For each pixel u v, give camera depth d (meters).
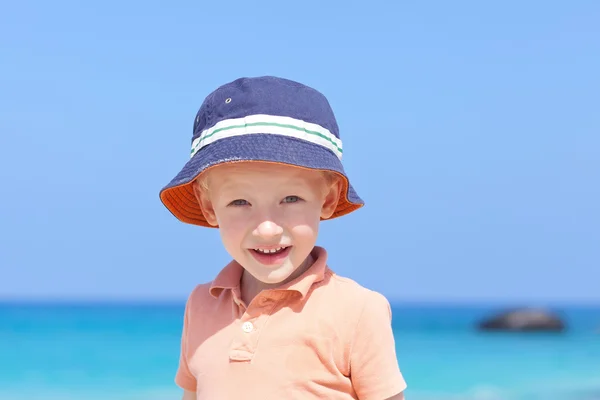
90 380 5.90
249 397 1.06
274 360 1.06
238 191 1.06
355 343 1.08
